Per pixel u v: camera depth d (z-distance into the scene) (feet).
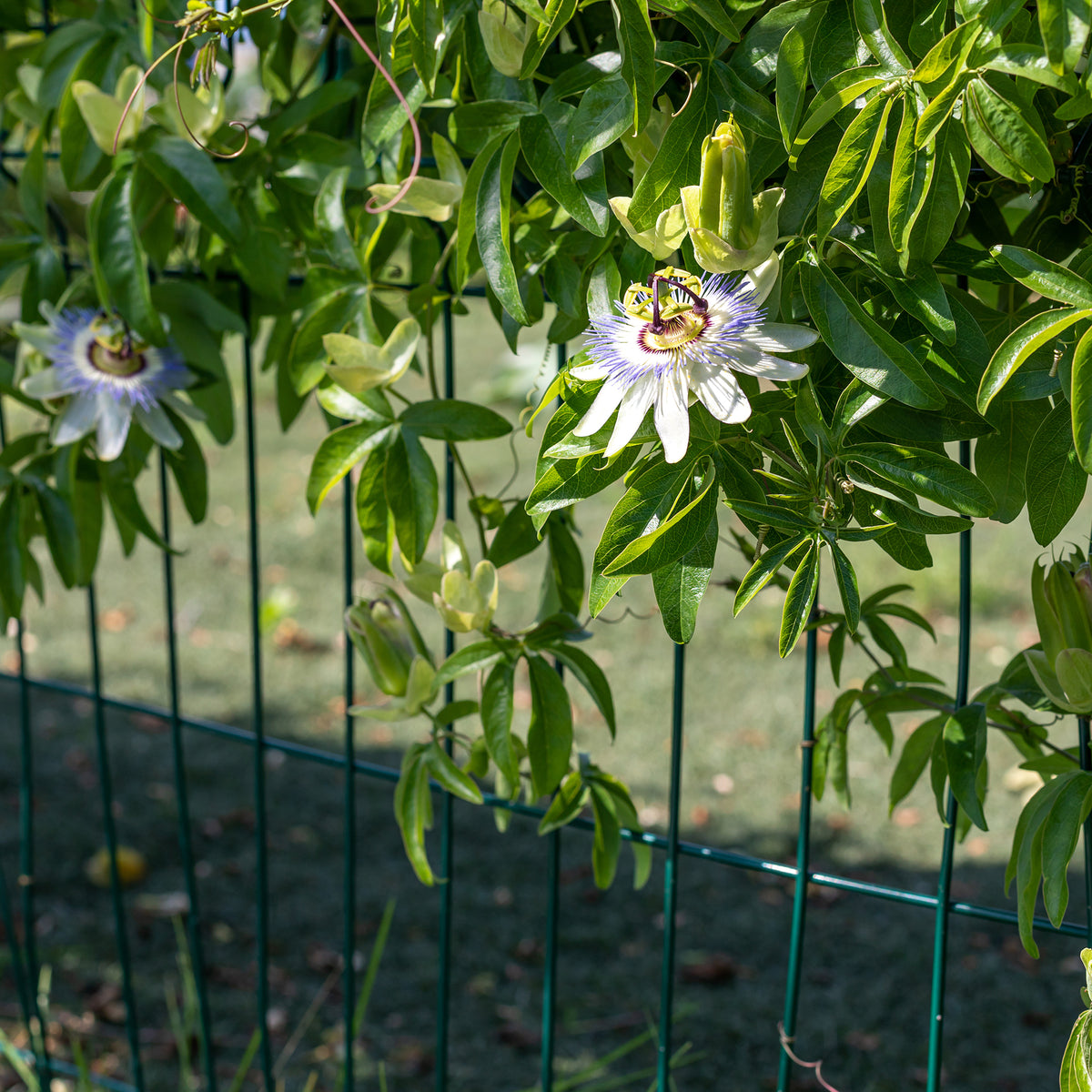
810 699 5.17
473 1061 10.03
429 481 4.83
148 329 5.42
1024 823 4.37
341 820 14.06
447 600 4.88
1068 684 4.08
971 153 3.88
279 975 11.24
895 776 5.36
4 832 13.46
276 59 6.11
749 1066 9.95
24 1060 8.67
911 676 5.33
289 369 5.17
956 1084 9.61
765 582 3.66
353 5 5.70
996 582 19.17
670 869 5.47
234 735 6.85
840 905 12.18
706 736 15.44
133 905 12.29
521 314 4.24
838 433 3.63
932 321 3.54
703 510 3.56
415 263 5.99
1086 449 3.12
